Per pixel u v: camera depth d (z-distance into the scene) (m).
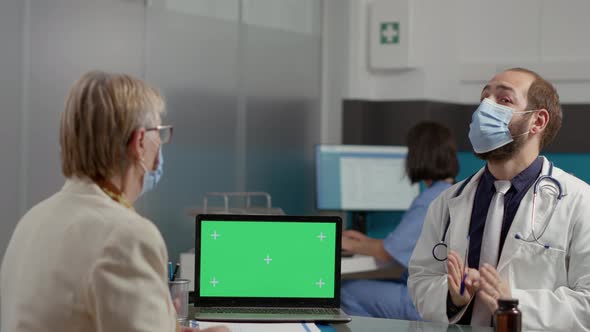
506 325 1.65
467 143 4.86
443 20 4.77
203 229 2.05
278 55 4.64
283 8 4.67
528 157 2.09
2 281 1.42
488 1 4.79
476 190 2.18
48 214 1.37
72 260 1.29
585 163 4.50
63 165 1.39
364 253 3.74
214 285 2.04
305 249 2.06
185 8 4.14
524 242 2.03
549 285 2.02
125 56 3.87
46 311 1.29
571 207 2.03
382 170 4.51
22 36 3.42
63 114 1.38
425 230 2.29
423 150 3.48
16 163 3.42
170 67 4.07
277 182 4.69
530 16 4.68
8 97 3.38
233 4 4.39
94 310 1.27
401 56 4.70
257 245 2.06
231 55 4.39
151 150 1.42
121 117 1.36
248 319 1.94
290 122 4.74
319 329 1.89
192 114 4.19
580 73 4.50
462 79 4.84
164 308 1.31
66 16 3.60
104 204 1.34
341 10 4.85
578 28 4.55
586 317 1.94
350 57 4.82
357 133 4.83
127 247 1.28
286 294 2.05
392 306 3.53
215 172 4.33
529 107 2.06
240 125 4.46
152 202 4.02
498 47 4.77
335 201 4.43
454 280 2.01
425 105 4.71
